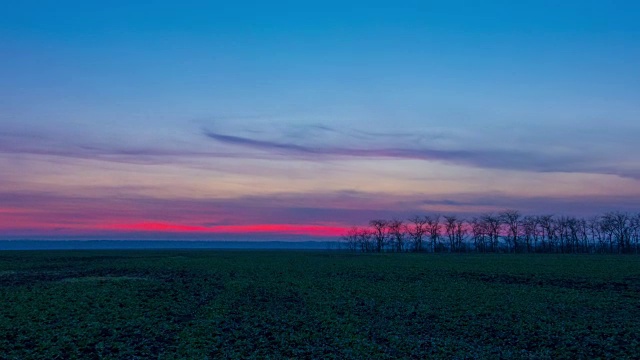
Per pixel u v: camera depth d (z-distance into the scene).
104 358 27.89
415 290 58.59
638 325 37.94
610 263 102.38
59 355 28.27
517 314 42.41
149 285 60.41
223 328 36.47
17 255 142.00
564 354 29.69
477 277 74.88
